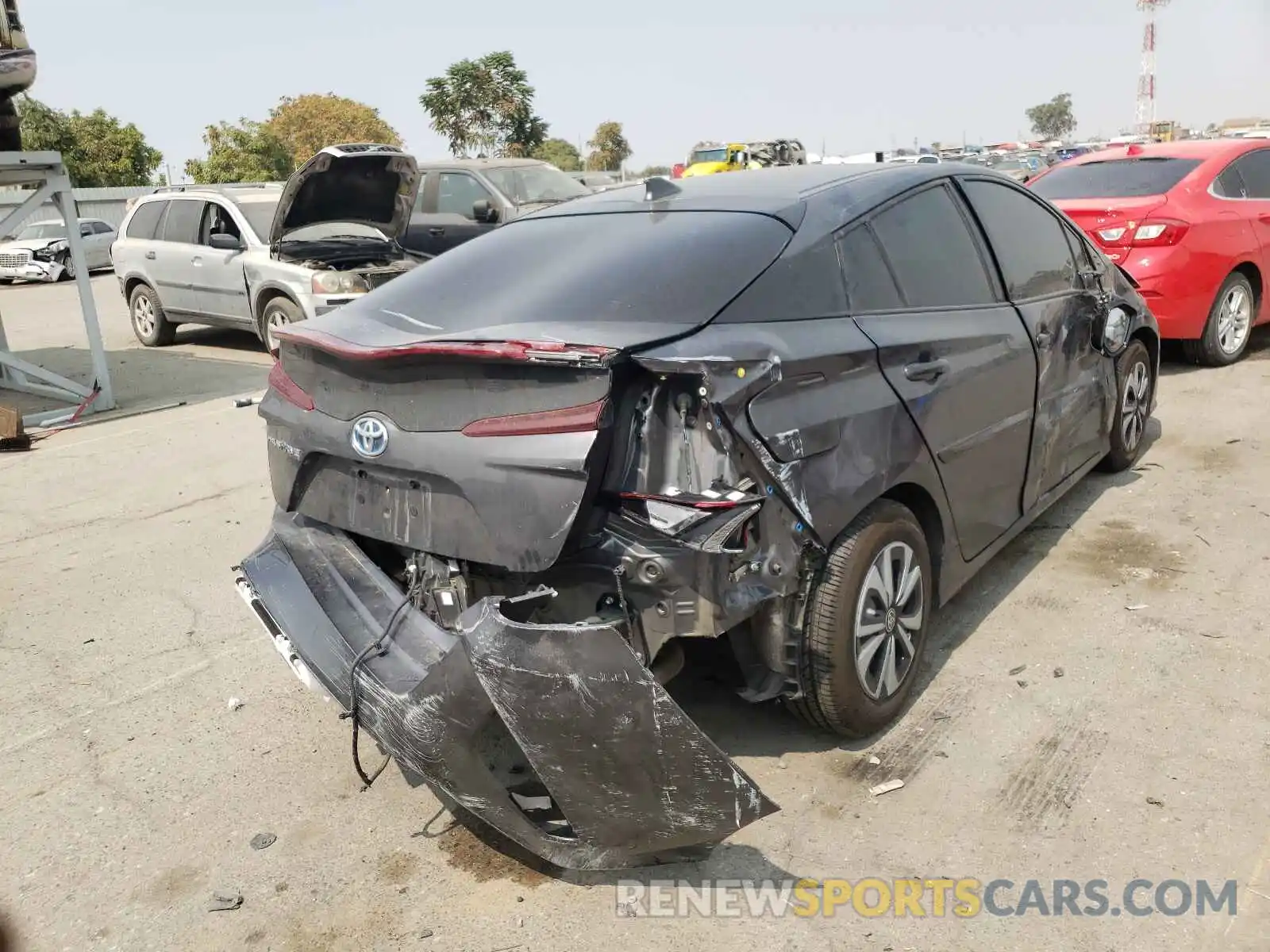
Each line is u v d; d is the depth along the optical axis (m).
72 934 2.70
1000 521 3.99
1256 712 3.32
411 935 2.62
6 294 21.16
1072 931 2.48
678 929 2.57
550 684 2.36
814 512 2.81
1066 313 4.39
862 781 3.09
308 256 10.45
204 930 2.69
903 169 3.82
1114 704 3.42
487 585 2.88
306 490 3.24
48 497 6.38
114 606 4.71
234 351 11.88
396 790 3.25
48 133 44.12
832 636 2.99
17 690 3.99
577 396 2.55
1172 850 2.72
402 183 9.30
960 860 2.75
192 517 5.89
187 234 11.59
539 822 2.67
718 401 2.58
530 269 3.26
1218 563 4.41
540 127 46.59
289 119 59.81
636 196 3.73
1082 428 4.70
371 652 2.87
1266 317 8.11
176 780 3.36
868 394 3.07
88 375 10.60
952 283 3.74
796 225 3.20
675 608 2.61
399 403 2.83
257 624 4.48
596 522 2.63
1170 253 7.08
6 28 8.11
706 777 2.39
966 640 3.92
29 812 3.22
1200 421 6.41
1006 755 3.18
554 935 2.58
